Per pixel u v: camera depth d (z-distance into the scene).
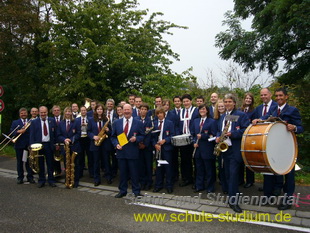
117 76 14.29
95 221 4.64
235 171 5.07
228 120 5.14
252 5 15.04
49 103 14.75
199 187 6.20
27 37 15.53
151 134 6.37
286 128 4.70
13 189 6.83
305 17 10.64
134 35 14.80
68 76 13.74
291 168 4.72
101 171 8.67
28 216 4.92
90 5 14.11
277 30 12.04
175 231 4.18
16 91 15.57
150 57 15.06
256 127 4.69
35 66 15.23
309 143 8.38
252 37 14.49
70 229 4.34
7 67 15.57
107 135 6.96
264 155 4.37
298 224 4.32
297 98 8.63
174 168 7.23
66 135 7.11
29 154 7.13
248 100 6.38
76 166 7.02
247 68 15.34
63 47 13.28
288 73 14.19
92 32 13.17
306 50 13.46
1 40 14.80
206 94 10.15
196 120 6.31
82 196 6.12
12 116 16.22
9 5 14.38
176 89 11.73
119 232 4.20
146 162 6.62
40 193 6.43
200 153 6.07
